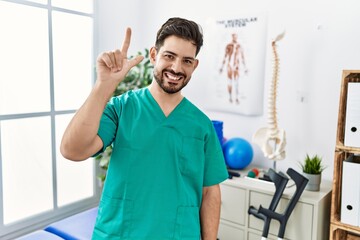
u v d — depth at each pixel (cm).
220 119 251
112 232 99
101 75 83
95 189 287
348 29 194
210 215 114
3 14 210
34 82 231
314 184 181
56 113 248
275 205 168
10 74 218
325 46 202
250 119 236
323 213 175
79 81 264
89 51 269
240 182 194
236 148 213
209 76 251
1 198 219
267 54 223
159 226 99
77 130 82
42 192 246
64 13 246
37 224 243
